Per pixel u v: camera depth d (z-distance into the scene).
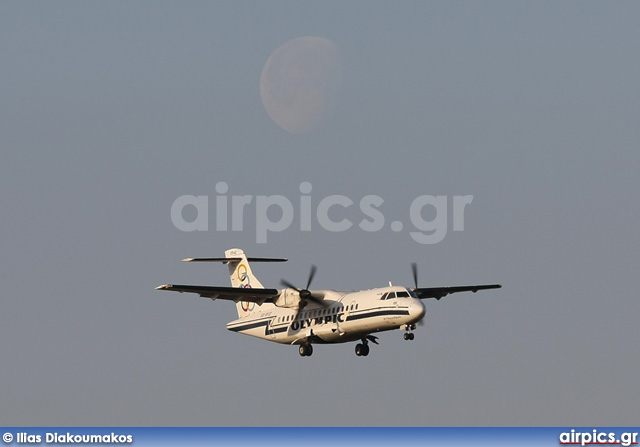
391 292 191.62
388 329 193.25
